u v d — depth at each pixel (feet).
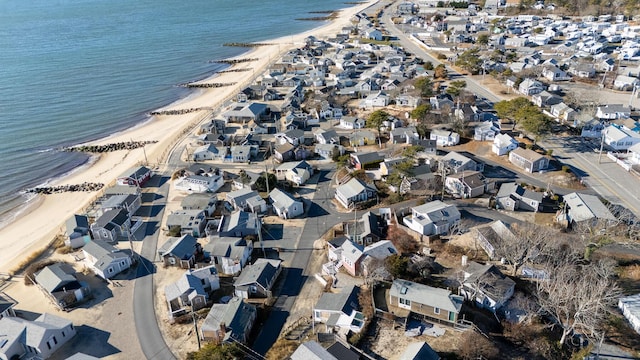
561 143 314.76
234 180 282.56
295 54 605.73
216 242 214.90
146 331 175.01
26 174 330.34
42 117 432.66
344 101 424.05
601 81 437.99
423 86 406.00
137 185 288.10
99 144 371.76
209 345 156.76
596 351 149.59
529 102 343.67
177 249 212.84
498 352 149.89
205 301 185.16
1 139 386.73
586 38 595.06
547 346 151.02
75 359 149.48
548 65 467.93
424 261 195.72
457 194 255.50
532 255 189.78
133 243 231.50
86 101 475.72
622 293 172.86
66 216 269.03
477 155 303.68
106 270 204.85
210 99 469.98
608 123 336.70
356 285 189.37
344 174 286.66
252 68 579.07
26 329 166.91
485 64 491.31
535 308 165.89
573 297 155.33
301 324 172.86
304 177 283.18
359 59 560.20
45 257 228.43
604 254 196.24
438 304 164.96
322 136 330.13
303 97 441.27
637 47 526.16
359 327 162.09
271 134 364.99
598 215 215.31
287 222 242.37
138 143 365.61
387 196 257.96
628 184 259.39
